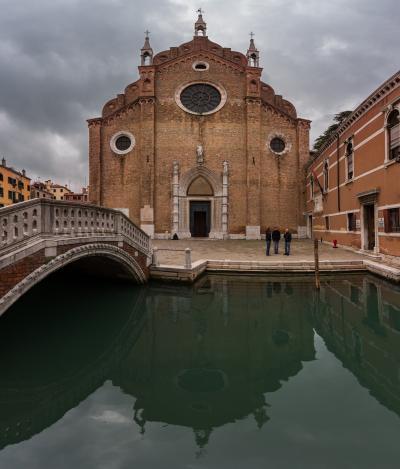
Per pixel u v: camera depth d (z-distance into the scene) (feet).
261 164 92.22
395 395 16.48
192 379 18.71
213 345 23.59
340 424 13.93
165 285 41.06
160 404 16.01
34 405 16.10
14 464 11.71
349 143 62.95
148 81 89.71
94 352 22.66
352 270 47.60
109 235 33.06
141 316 30.07
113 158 91.91
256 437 13.12
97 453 12.31
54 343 24.22
